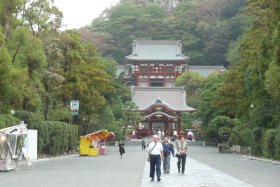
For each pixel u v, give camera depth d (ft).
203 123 285.64
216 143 305.53
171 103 400.06
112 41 578.25
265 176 88.63
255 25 195.42
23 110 147.23
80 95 205.36
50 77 168.76
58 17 173.17
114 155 191.83
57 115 191.21
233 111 222.48
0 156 98.68
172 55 490.49
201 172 99.14
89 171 101.30
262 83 160.35
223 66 537.65
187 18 602.03
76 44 201.26
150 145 78.28
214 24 589.32
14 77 120.16
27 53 136.67
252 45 189.88
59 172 98.12
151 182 75.87
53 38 175.73
